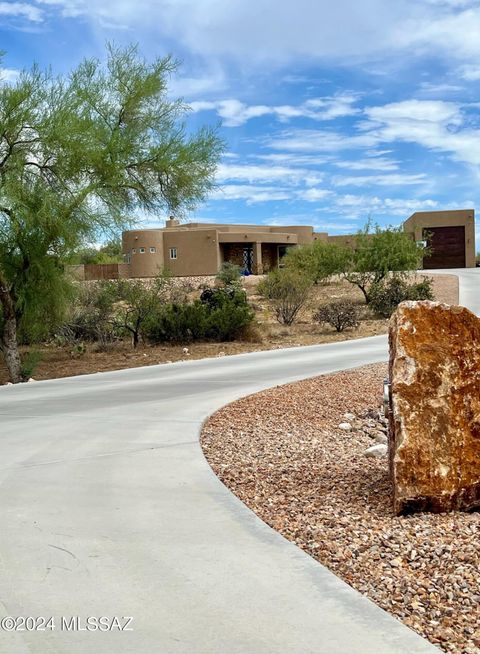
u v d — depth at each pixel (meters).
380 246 33.50
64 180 16.92
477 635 3.46
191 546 4.66
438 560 4.37
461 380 5.39
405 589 3.99
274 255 62.97
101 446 7.76
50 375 17.25
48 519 5.25
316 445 7.97
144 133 18.61
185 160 18.72
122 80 18.09
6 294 16.34
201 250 56.84
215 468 6.84
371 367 15.02
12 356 16.48
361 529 4.99
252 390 12.06
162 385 13.03
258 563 4.36
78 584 4.09
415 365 5.41
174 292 32.50
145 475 6.47
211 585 4.05
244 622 3.60
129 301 23.16
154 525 5.08
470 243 63.09
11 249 16.89
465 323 5.54
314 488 6.13
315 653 3.29
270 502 5.74
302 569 4.25
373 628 3.51
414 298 30.48
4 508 5.54
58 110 16.34
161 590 3.99
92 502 5.66
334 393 11.62
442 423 5.32
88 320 22.81
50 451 7.57
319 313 25.92
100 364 18.95
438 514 5.25
